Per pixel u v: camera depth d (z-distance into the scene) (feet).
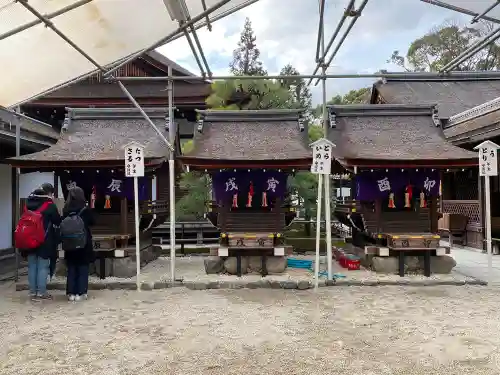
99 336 17.81
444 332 18.01
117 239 30.01
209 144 31.94
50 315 21.18
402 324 19.20
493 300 23.66
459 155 29.58
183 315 20.90
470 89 62.13
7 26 17.43
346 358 15.17
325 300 23.84
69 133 33.94
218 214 32.71
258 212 31.45
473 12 22.58
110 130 34.58
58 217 25.13
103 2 18.44
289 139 32.65
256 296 24.94
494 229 42.98
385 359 15.07
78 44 21.63
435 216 31.07
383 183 30.50
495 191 44.42
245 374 13.84
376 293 25.49
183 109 69.36
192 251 44.80
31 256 24.47
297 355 15.48
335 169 35.65
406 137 32.89
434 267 30.58
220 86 45.85
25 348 16.44
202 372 14.03
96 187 30.73
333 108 35.29
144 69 73.15
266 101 44.96
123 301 23.94
